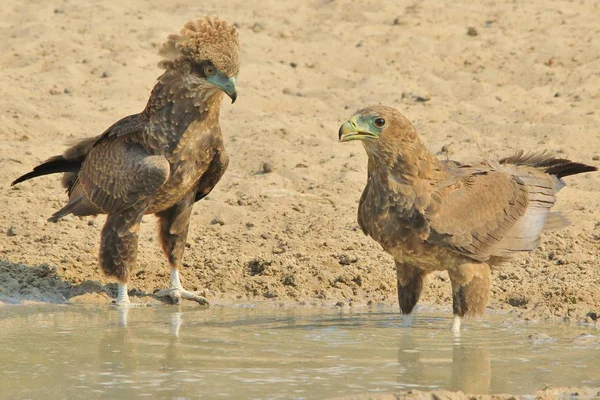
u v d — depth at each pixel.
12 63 26.44
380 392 10.34
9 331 12.96
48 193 19.22
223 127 22.83
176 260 15.16
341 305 14.89
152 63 26.88
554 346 12.39
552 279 15.62
